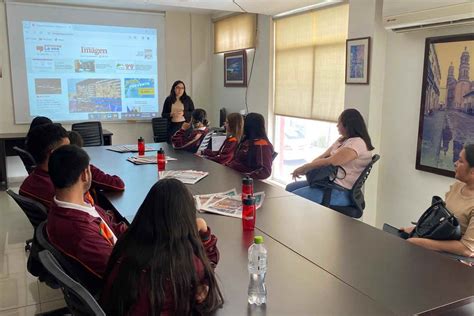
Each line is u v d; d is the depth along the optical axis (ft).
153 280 3.62
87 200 6.19
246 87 19.90
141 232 3.80
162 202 3.78
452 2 8.79
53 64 20.17
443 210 6.80
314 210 7.48
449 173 9.87
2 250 11.32
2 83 19.31
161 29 22.17
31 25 19.45
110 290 3.84
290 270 5.01
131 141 22.53
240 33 19.84
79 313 4.01
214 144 15.01
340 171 10.27
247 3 14.48
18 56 19.42
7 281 9.52
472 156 6.67
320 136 16.46
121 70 21.66
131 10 21.38
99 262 4.71
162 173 10.09
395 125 11.47
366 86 11.85
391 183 11.77
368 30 11.60
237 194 8.31
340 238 6.10
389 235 6.25
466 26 9.30
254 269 4.74
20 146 18.45
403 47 11.02
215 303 4.02
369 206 12.21
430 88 10.20
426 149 10.46
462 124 9.45
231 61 20.90
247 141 11.27
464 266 5.16
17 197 6.37
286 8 15.37
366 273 4.93
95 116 21.47
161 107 22.86
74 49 20.49
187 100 18.48
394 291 4.49
